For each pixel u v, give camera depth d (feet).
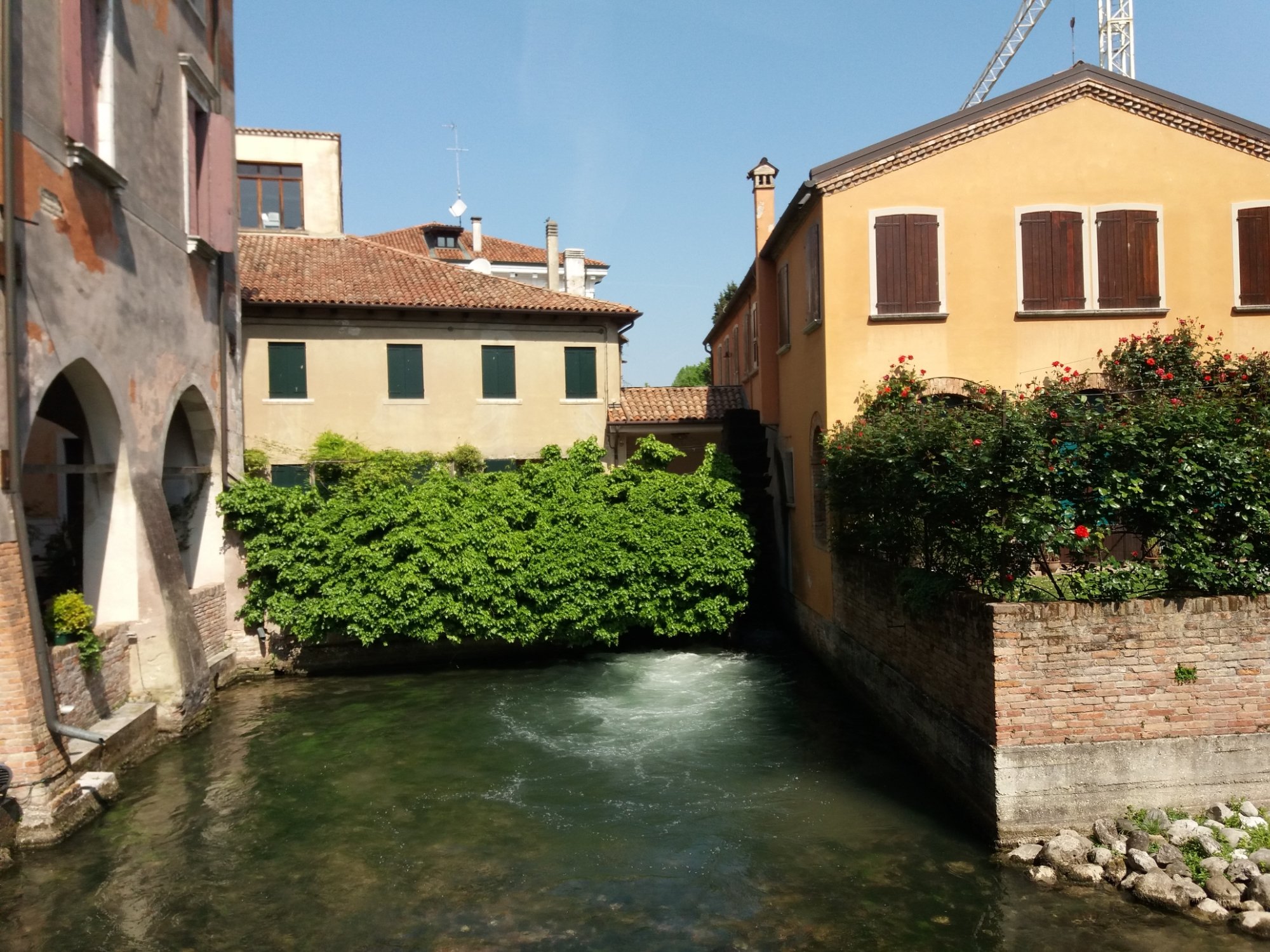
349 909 26.91
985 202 52.90
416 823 33.30
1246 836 28.32
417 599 56.29
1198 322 53.31
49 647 35.24
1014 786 29.73
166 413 46.93
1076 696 29.86
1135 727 29.96
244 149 81.97
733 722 45.44
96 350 38.68
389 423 71.51
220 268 56.08
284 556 55.88
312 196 82.84
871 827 32.17
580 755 40.88
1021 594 32.35
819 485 57.00
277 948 24.81
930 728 36.50
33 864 29.89
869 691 45.96
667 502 59.72
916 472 35.35
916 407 41.88
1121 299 53.11
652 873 29.07
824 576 55.93
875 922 25.66
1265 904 25.32
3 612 31.01
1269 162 53.72
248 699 51.52
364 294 70.90
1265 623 30.09
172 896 27.78
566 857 30.35
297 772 38.93
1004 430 31.48
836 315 52.47
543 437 74.54
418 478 70.33
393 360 71.92
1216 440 30.37
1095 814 29.89
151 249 45.01
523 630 57.98
